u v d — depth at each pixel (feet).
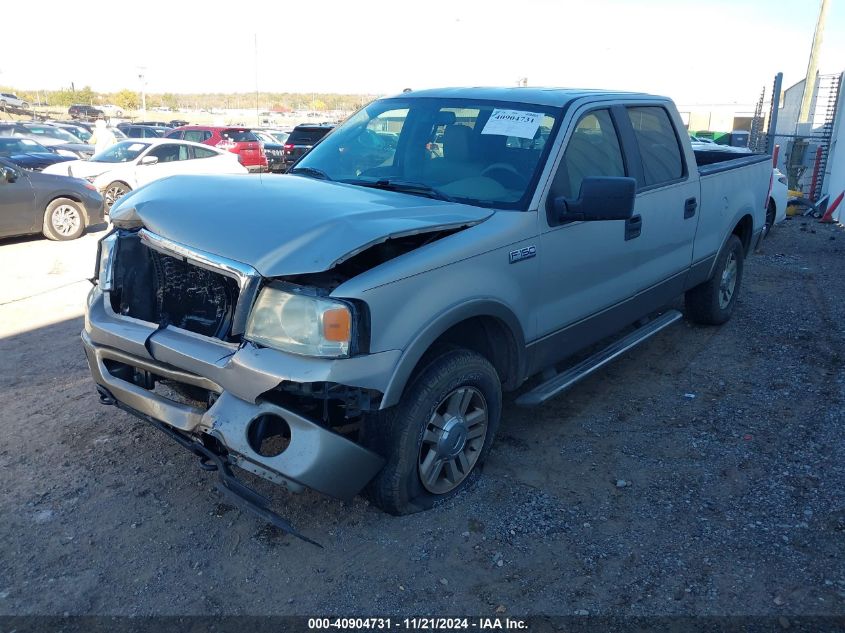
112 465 12.69
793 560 10.34
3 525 10.93
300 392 9.55
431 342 10.27
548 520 11.29
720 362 18.21
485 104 14.07
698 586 9.82
